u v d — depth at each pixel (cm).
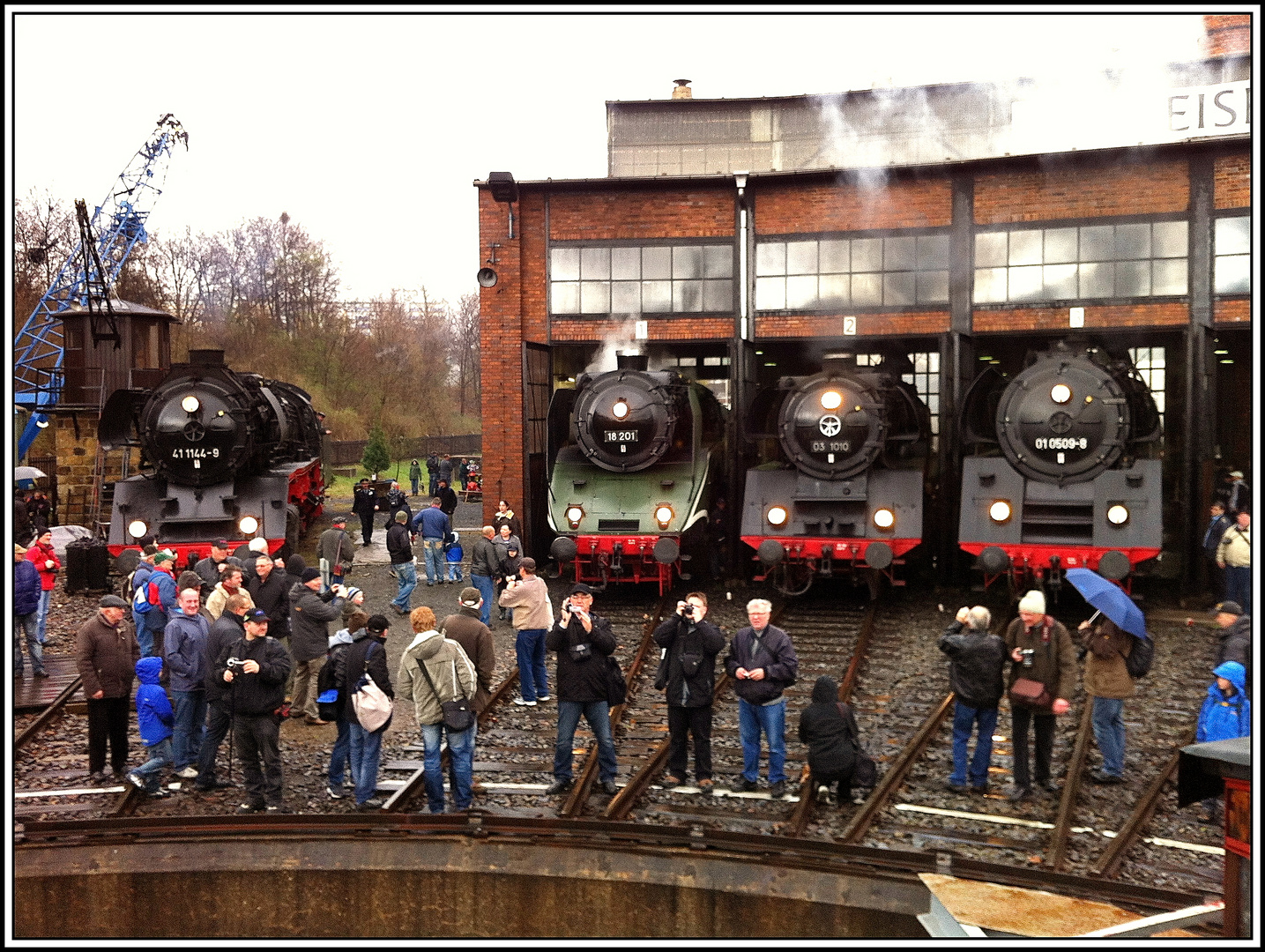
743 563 1864
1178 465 2002
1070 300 1738
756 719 925
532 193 1969
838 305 1862
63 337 2805
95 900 745
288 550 1797
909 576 1898
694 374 2269
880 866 726
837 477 1611
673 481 1720
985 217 1783
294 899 752
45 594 1319
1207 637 1408
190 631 965
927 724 1066
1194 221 1666
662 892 722
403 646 1447
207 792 933
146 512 1681
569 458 1794
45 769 994
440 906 748
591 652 917
